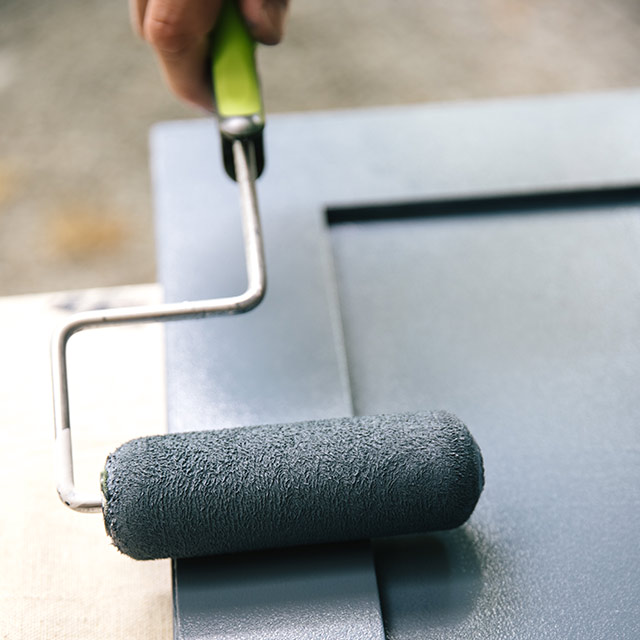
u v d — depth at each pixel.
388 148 0.79
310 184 0.75
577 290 0.68
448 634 0.48
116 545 0.47
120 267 1.59
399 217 0.75
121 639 0.50
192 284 0.67
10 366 0.65
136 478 0.46
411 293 0.68
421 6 2.10
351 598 0.48
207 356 0.61
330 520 0.47
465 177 0.76
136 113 1.85
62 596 0.52
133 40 2.01
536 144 0.79
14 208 1.68
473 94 1.88
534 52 1.98
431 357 0.63
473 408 0.60
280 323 0.64
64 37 2.03
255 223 0.55
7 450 0.60
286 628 0.47
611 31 2.03
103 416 0.61
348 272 0.69
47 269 1.58
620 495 0.54
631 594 0.49
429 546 0.52
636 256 0.71
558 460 0.56
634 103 0.84
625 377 0.62
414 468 0.47
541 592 0.49
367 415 0.54
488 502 0.54
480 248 0.71
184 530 0.46
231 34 0.63
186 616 0.47
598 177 0.76
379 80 1.92
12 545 0.54
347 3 2.10
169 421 0.58
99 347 0.66
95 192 1.71
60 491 0.47
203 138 0.80
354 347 0.64
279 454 0.47
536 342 0.64
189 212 0.73
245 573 0.49
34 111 1.86
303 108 1.86
